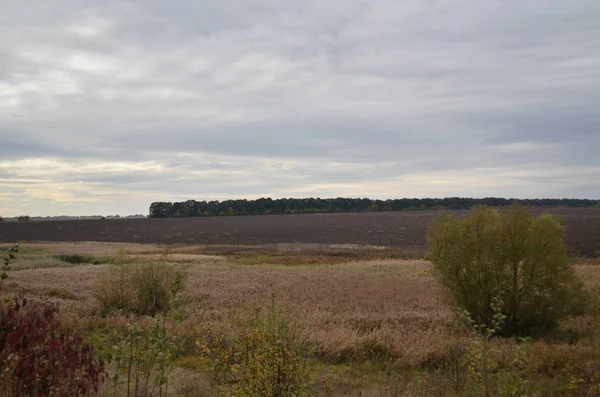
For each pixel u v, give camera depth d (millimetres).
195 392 9070
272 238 102000
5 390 6051
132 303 22141
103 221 152500
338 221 139000
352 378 11953
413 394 10219
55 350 6641
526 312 19516
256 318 9078
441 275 20906
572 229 91188
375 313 21641
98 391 7594
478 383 8172
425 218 141875
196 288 30453
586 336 18641
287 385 7613
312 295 27859
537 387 11055
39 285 28219
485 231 19734
